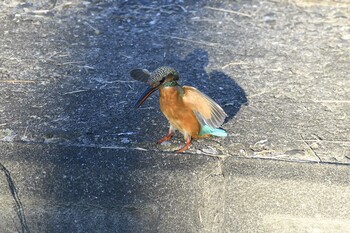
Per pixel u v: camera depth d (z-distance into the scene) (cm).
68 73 852
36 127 737
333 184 659
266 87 825
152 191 672
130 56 899
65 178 680
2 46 915
